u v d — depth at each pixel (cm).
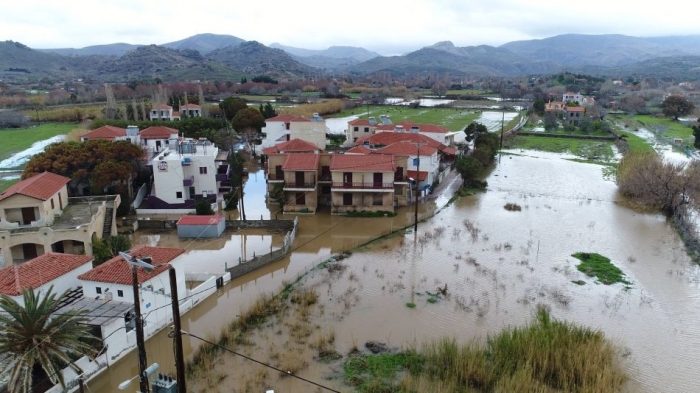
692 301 3797
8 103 16338
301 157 6109
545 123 13075
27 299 2622
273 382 2719
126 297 3148
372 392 2628
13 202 4238
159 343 3189
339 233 5362
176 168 5934
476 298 3788
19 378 2344
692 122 14425
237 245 5028
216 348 3052
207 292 3812
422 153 6906
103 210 4859
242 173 7156
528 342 2809
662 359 3003
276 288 4000
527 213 6150
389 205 5956
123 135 7462
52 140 10719
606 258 4628
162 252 3562
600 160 9600
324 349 3052
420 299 3769
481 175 8275
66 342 2538
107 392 2728
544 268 4391
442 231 5412
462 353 2800
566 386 2548
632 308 3662
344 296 3812
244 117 9931
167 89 17838
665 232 5438
